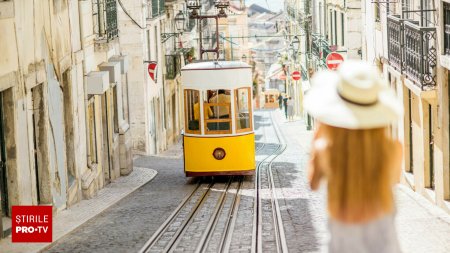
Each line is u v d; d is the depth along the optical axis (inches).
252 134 922.1
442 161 647.1
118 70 971.9
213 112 909.8
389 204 166.1
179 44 1855.3
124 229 600.1
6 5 539.8
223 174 913.5
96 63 911.0
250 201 763.4
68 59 749.3
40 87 647.1
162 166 1162.6
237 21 3804.1
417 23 743.1
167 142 1664.6
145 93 1360.7
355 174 163.6
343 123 160.4
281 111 2770.7
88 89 832.3
